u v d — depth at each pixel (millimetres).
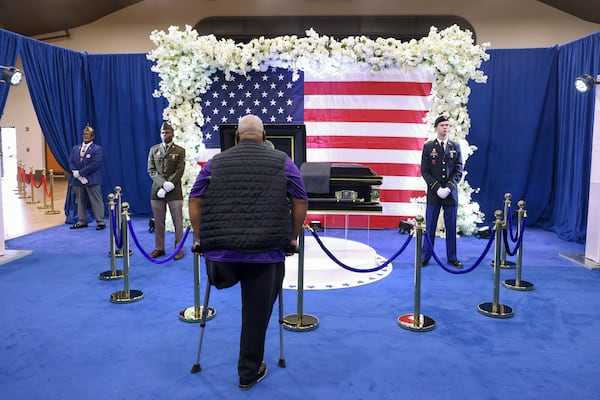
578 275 5918
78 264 6316
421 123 8258
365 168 5348
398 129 8289
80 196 8750
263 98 8258
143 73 9906
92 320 4402
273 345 3873
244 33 14367
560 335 4117
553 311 4688
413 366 3537
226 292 5172
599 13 12258
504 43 13617
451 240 6281
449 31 7574
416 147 8305
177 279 5660
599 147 6254
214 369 3477
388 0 13930
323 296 5070
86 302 4883
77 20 14383
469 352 3775
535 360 3645
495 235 4625
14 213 10555
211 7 14383
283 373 3420
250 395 3125
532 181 9102
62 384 3252
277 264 3146
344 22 14133
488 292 5250
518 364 3578
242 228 2949
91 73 9938
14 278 5707
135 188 10203
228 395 3121
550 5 13273
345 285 5434
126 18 14695
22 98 18219
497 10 13594
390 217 8500
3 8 12523
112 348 3814
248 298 3127
